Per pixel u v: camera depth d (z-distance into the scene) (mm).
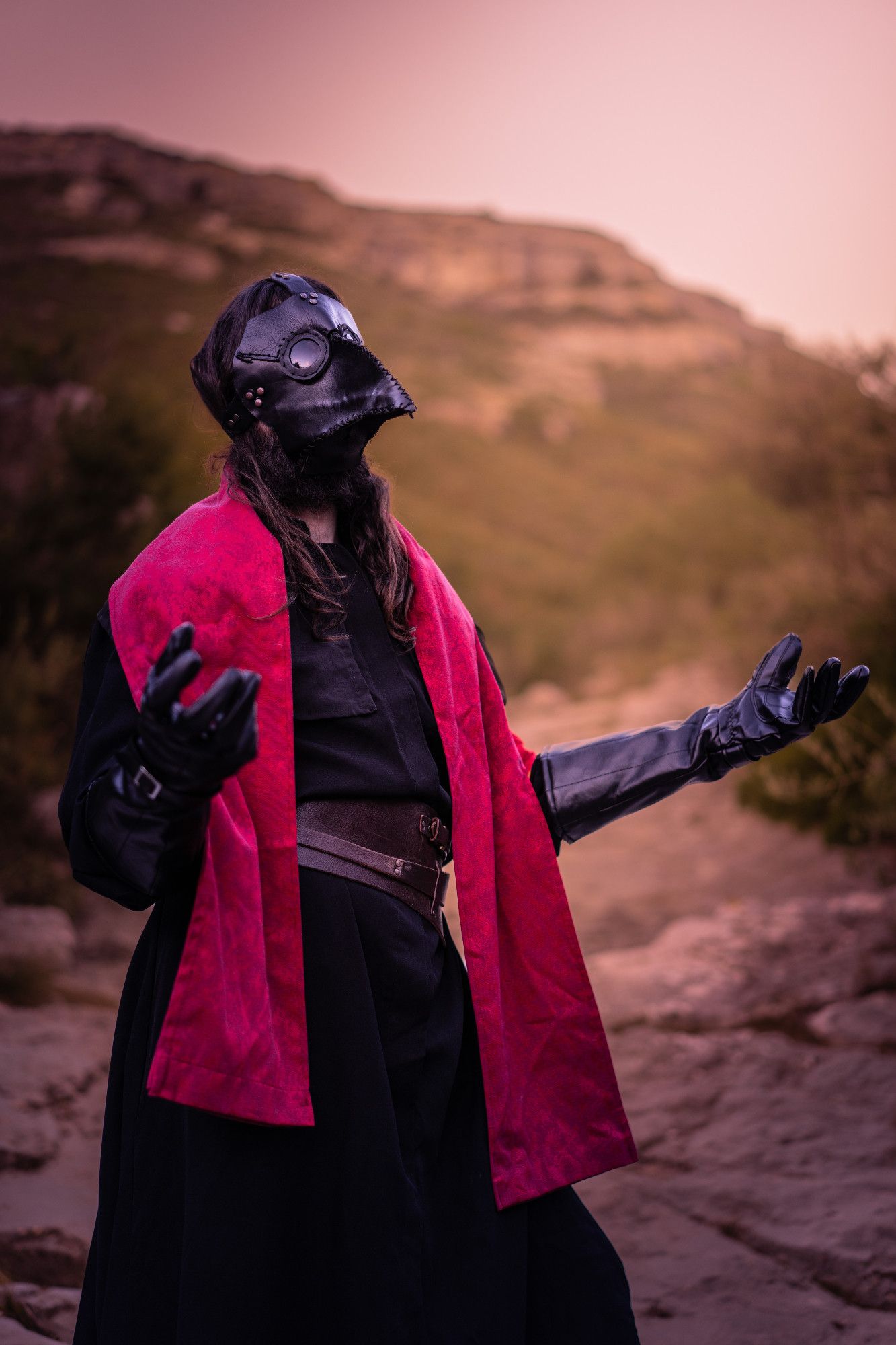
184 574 1398
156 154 130375
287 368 1459
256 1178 1301
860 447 10312
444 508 47906
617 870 6355
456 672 1606
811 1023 3979
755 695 1585
